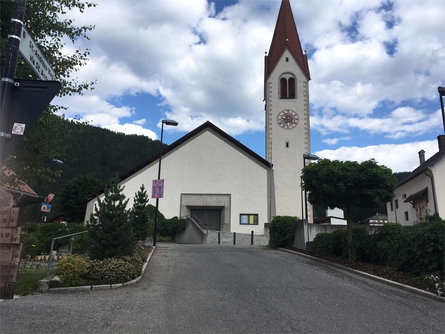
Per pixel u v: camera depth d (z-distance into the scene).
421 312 7.65
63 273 10.13
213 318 6.91
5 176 9.01
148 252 16.75
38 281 9.72
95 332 5.99
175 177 37.84
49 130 10.87
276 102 45.00
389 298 8.87
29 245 17.34
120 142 109.44
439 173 29.98
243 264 13.91
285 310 7.53
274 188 41.78
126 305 7.93
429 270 10.40
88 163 95.00
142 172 37.81
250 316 7.07
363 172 14.27
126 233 11.94
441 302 8.58
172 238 32.81
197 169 38.09
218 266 13.38
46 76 5.05
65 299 8.59
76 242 19.72
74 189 53.84
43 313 7.11
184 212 37.12
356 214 66.12
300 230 20.33
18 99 4.37
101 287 9.88
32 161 10.55
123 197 12.30
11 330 5.94
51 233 19.91
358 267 13.22
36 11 11.13
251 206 37.19
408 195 36.75
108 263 10.73
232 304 8.00
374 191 14.04
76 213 53.59
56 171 11.43
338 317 7.10
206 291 9.35
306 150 43.28
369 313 7.46
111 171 96.81
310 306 7.90
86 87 12.32
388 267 12.31
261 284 10.23
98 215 11.81
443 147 31.17
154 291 9.46
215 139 38.91
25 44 4.53
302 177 16.00
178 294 9.04
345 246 15.30
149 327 6.33
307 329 6.32
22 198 18.38
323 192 15.12
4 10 9.80
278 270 12.68
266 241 32.28
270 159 43.16
